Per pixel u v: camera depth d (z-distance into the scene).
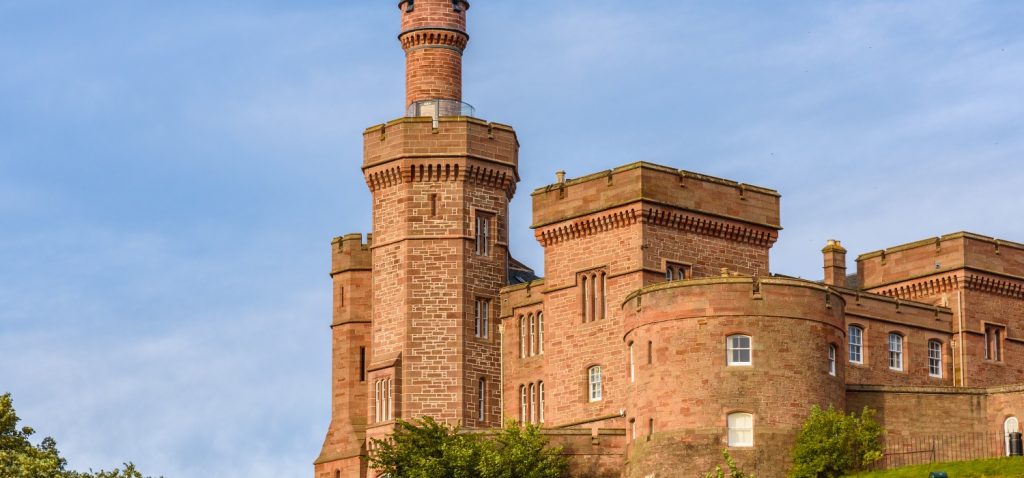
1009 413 110.00
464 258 123.12
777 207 122.69
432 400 121.62
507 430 111.38
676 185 118.50
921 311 126.75
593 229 119.38
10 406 102.69
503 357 123.62
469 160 123.75
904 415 110.06
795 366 106.94
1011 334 130.50
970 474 101.44
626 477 110.50
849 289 123.69
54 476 99.75
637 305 110.12
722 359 106.75
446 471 109.75
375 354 123.62
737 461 105.44
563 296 120.44
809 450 105.44
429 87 128.25
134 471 102.75
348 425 125.88
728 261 120.56
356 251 128.25
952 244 129.00
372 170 124.88
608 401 117.00
